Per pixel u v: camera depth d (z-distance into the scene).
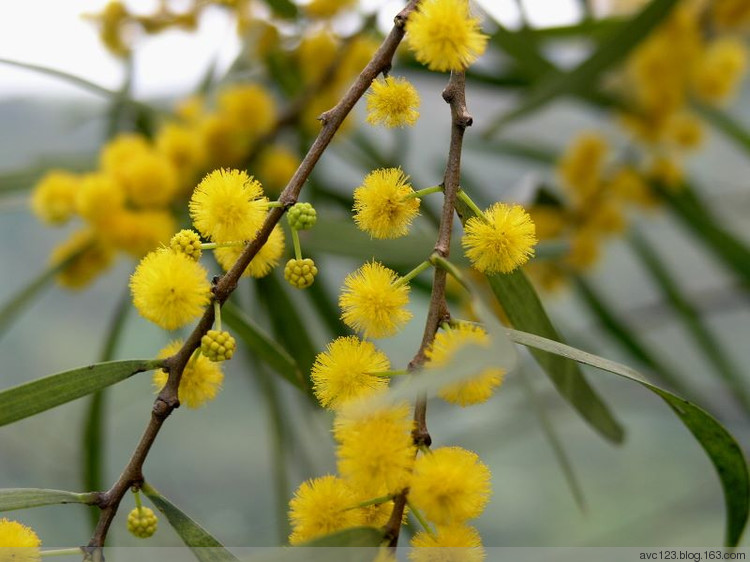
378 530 0.55
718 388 0.95
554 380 0.60
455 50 0.56
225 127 0.75
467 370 0.54
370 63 0.57
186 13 0.86
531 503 1.26
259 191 0.57
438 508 0.55
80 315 1.37
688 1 0.86
